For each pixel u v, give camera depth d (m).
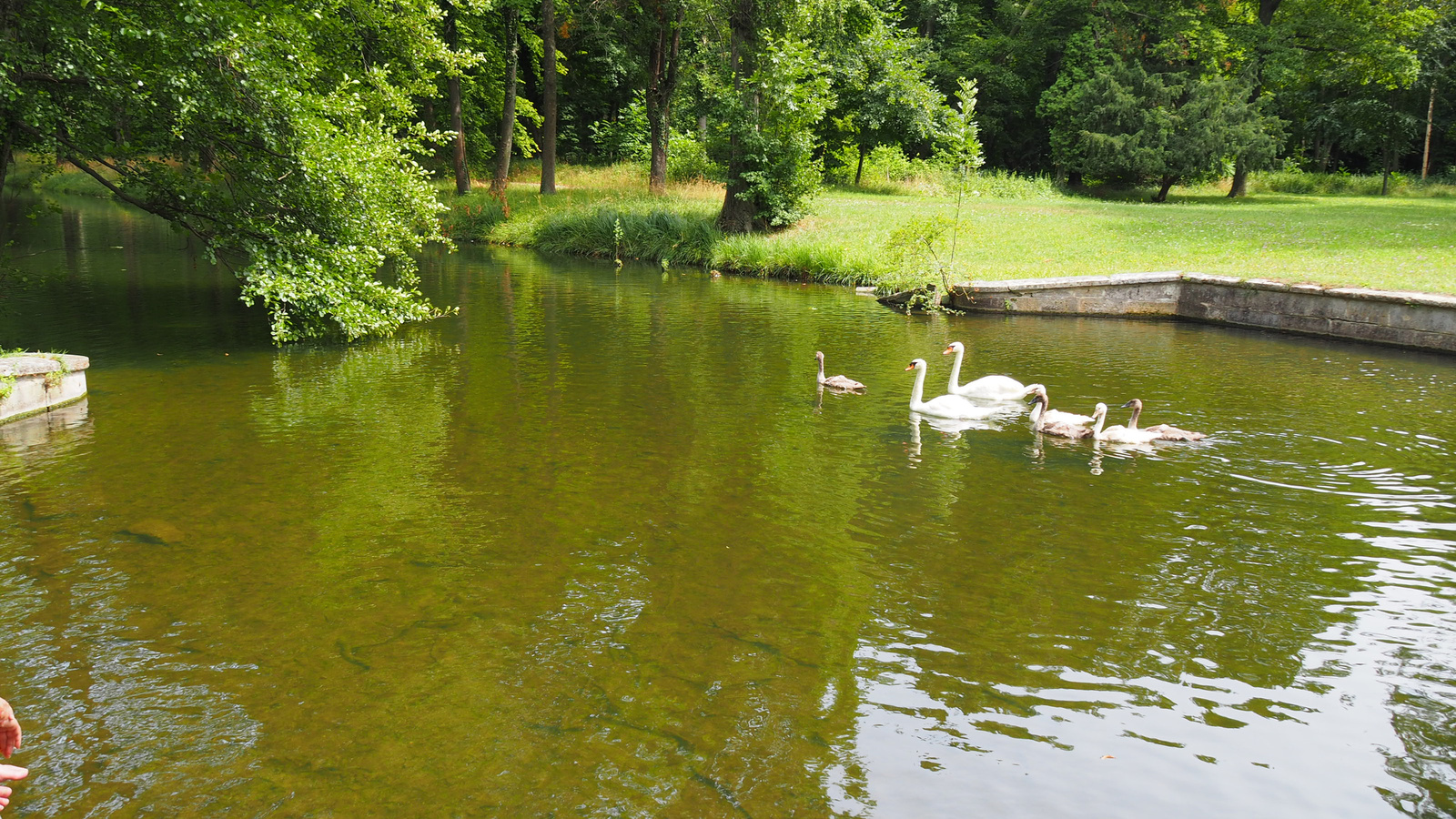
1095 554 6.48
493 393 11.06
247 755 4.16
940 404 10.36
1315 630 5.41
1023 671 4.94
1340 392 11.54
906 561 6.34
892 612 5.57
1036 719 4.51
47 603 5.56
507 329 15.70
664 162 36.66
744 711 4.54
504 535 6.70
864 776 4.05
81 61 11.76
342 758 4.14
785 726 4.42
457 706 4.55
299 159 13.37
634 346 14.25
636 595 5.76
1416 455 8.91
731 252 25.75
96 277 20.80
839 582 5.98
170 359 12.79
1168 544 6.67
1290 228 24.16
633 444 9.04
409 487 7.70
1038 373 12.66
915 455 8.86
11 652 5.00
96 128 12.47
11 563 6.11
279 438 9.09
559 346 14.17
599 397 10.95
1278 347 14.95
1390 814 3.85
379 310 14.85
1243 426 9.91
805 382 11.95
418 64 17.12
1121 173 39.59
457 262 27.00
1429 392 11.53
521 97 44.78
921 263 19.95
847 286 22.64
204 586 5.82
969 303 18.66
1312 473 8.34
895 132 41.53
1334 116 47.03
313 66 14.45
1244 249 21.11
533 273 24.48
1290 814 3.85
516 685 4.74
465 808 3.81
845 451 8.95
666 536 6.72
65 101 12.32
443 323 16.25
